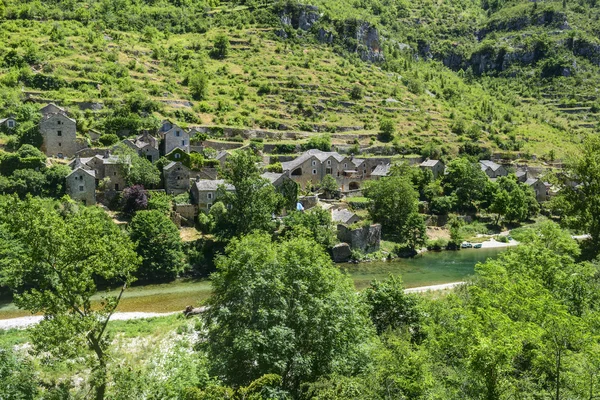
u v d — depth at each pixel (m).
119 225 69.62
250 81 152.62
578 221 45.44
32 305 27.33
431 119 156.38
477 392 20.52
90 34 146.62
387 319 36.00
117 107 108.12
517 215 102.56
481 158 139.38
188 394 20.64
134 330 43.06
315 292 27.48
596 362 18.53
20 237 27.42
